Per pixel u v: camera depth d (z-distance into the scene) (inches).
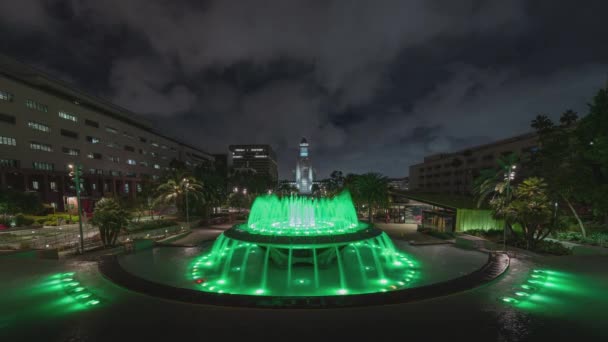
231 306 357.1
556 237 913.5
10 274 512.1
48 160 2142.0
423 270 590.2
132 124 3304.6
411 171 4598.9
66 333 295.0
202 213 1717.5
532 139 2170.3
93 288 437.1
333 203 971.9
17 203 1480.1
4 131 1851.6
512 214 804.6
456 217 1167.0
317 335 288.8
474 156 2955.2
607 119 884.0
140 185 3230.8
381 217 1861.5
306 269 590.6
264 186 4360.2
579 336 287.9
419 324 313.3
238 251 775.7
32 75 2253.9
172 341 277.9
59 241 968.3
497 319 326.6
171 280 525.0
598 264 594.9
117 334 292.4
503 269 526.3
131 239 960.9
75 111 2391.7
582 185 890.7
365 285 494.0
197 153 5054.1
